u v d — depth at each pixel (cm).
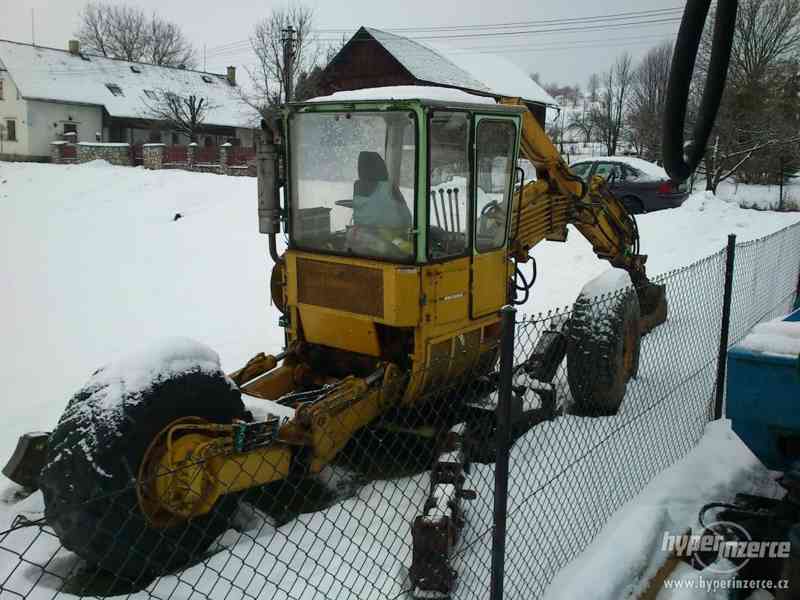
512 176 518
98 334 929
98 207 1888
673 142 161
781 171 2228
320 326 482
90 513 337
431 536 339
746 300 782
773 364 401
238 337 889
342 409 431
